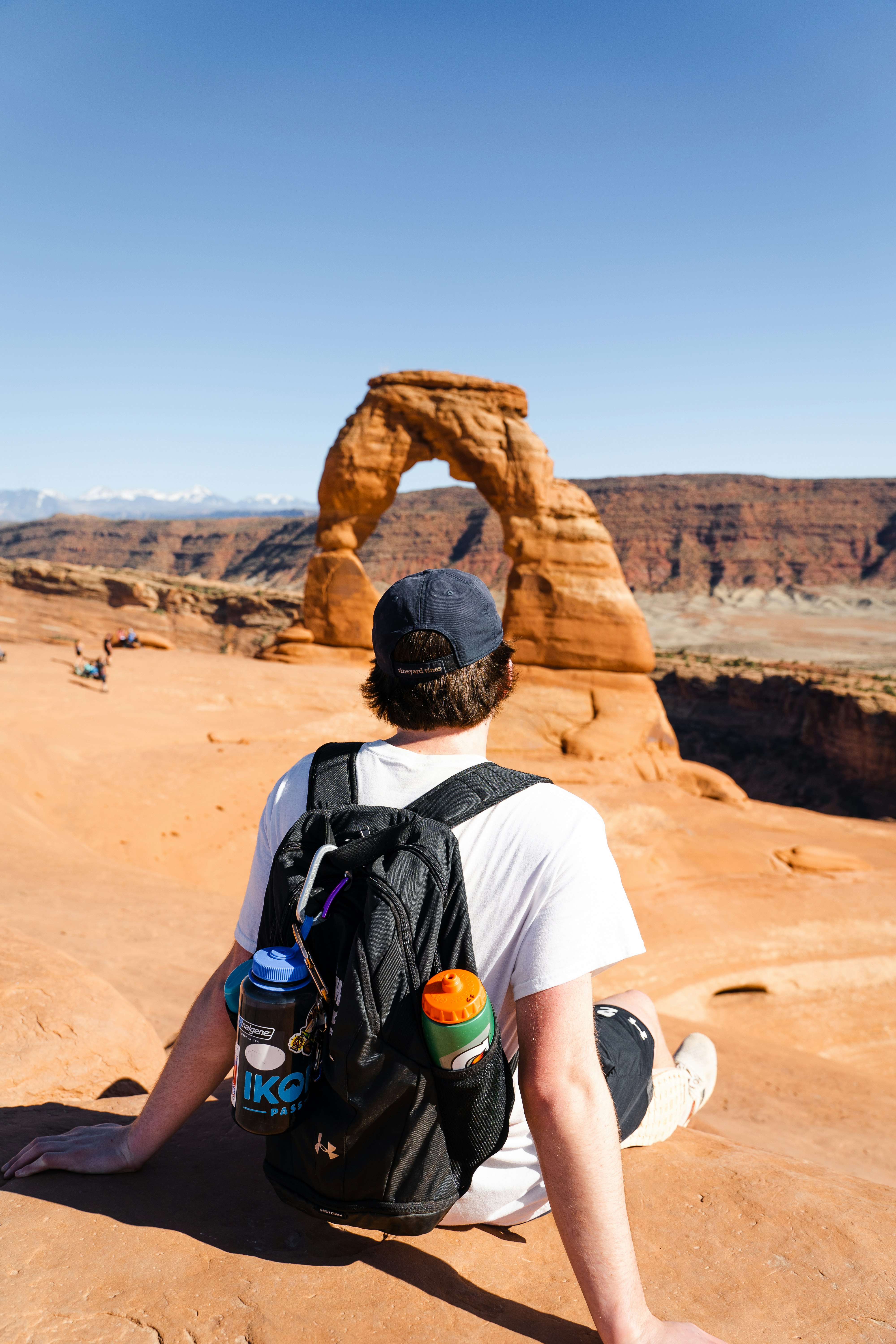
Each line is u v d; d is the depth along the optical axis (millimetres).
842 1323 1466
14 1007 2916
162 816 14219
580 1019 1273
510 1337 1361
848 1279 1589
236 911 8766
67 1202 1608
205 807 14711
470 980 1232
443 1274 1511
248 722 20031
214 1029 1595
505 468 24688
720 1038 8641
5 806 11297
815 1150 5906
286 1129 1308
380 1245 1568
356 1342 1304
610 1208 1220
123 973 5898
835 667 119250
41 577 94938
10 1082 2641
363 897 1290
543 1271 1570
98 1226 1537
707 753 90188
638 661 23938
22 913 7082
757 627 196875
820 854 17016
